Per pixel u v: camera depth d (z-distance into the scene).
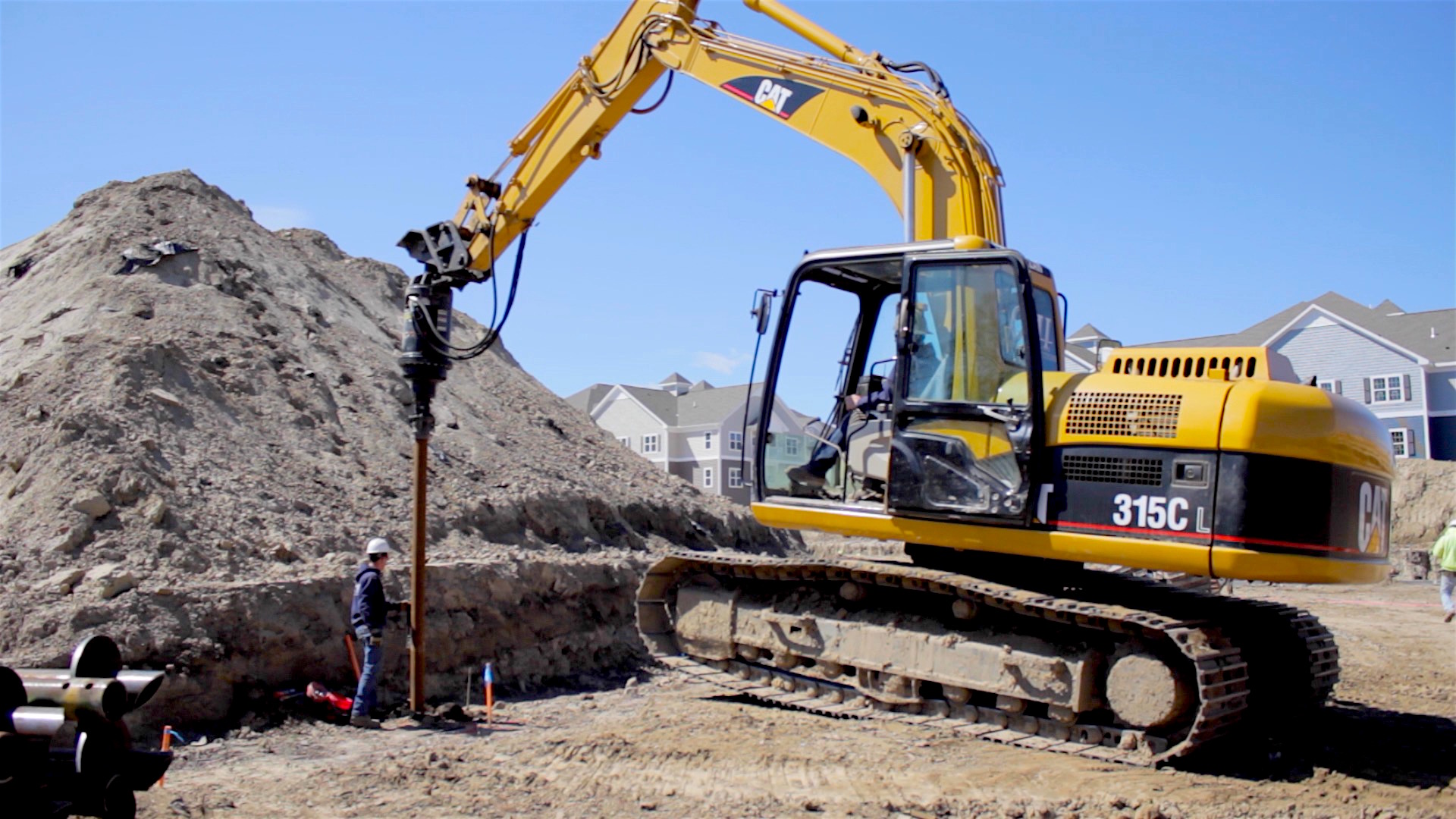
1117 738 7.61
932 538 7.96
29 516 9.34
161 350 12.00
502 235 10.79
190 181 16.50
